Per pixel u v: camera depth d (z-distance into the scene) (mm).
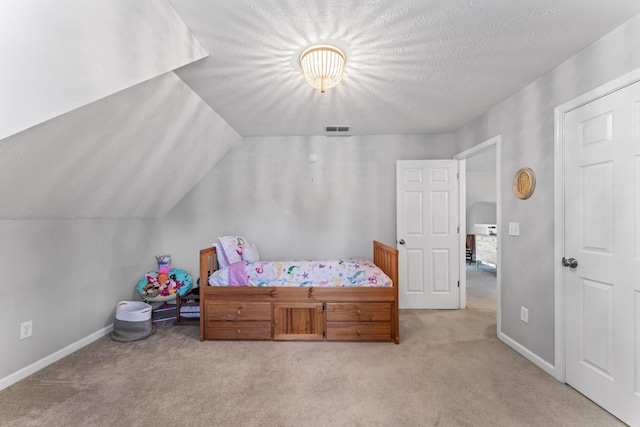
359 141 3582
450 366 2100
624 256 1510
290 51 1754
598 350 1653
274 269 2656
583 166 1752
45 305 2146
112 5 1267
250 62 1868
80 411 1614
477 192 6855
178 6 1409
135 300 3121
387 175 3576
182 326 2932
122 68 1312
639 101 1437
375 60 1858
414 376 1967
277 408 1642
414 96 2410
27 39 1080
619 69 1519
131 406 1659
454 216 3418
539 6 1374
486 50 1746
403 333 2699
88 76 1217
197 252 3588
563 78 1882
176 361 2191
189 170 3197
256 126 3184
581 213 1768
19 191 1714
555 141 1930
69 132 1577
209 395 1763
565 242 1885
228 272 2635
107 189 2361
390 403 1684
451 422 1528
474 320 3031
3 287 1882
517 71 1999
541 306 2070
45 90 1126
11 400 1714
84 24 1193
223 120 2949
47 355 2154
